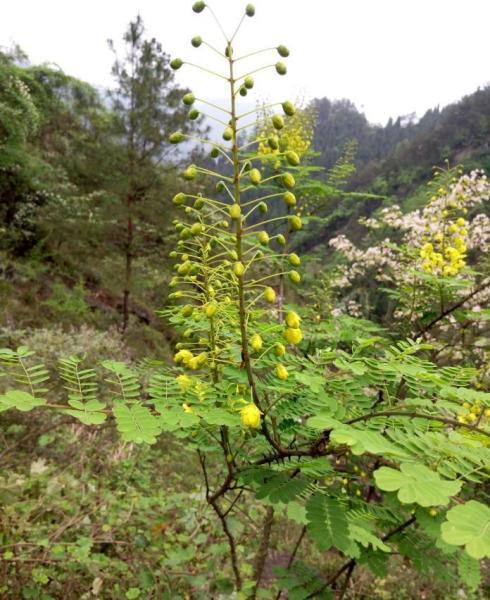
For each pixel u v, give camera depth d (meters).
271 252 2.88
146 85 10.91
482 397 1.50
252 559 3.76
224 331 2.00
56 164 13.74
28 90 12.98
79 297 12.06
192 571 3.36
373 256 7.26
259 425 1.58
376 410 1.80
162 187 11.45
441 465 1.22
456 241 4.27
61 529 3.21
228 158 1.54
